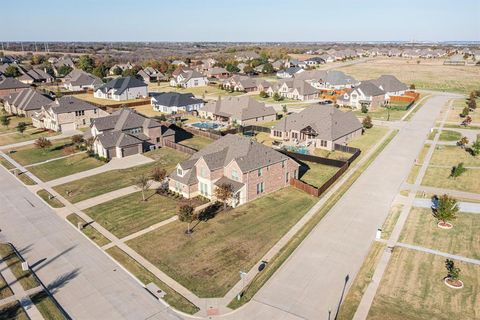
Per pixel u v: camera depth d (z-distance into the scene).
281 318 28.48
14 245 39.34
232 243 39.00
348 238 39.75
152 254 37.12
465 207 46.53
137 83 129.50
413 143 74.19
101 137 66.88
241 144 51.44
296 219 44.09
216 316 28.72
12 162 66.38
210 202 48.97
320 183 55.53
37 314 28.81
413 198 49.38
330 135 71.19
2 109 113.31
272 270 34.38
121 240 39.88
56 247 38.88
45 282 33.09
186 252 37.38
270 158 50.88
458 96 126.56
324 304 29.94
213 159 49.38
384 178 56.44
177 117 98.69
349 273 33.88
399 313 28.80
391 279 32.88
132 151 69.12
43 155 69.88
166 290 31.73
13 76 168.88
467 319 28.05
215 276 33.62
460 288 31.48
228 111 93.88
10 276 33.81
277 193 51.69
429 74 177.38
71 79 155.88
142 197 50.53
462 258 35.78
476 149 65.38
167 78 182.00
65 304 30.16
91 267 35.25
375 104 108.56
